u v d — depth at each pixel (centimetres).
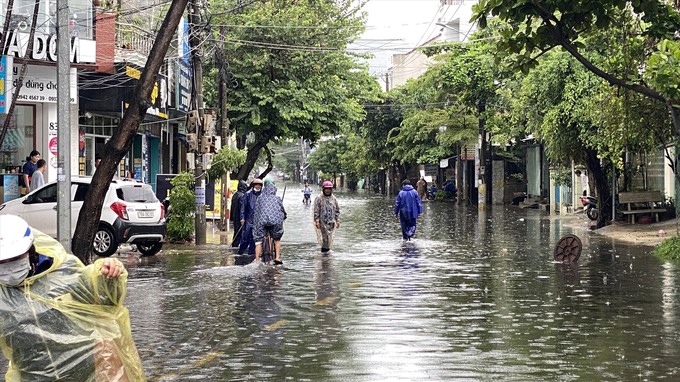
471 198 6488
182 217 2741
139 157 3794
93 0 2697
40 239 552
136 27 3005
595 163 3272
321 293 1544
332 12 3959
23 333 529
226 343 1086
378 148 8119
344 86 4172
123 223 2153
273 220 2041
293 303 1423
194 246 2644
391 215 4669
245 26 3694
